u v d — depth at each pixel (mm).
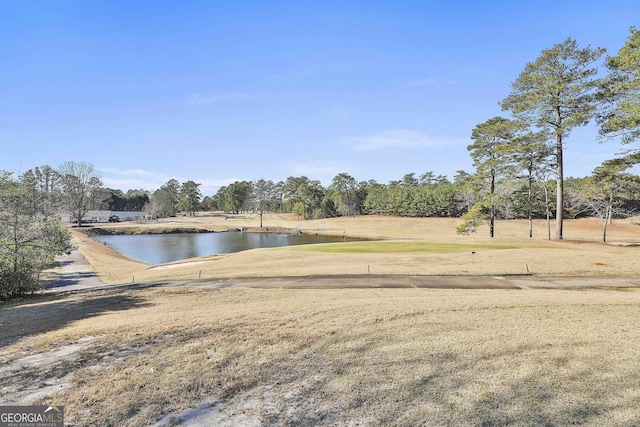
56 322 9188
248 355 6105
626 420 4109
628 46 21312
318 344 6523
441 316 8180
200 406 4629
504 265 18422
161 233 75562
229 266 22344
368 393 4828
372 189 105062
